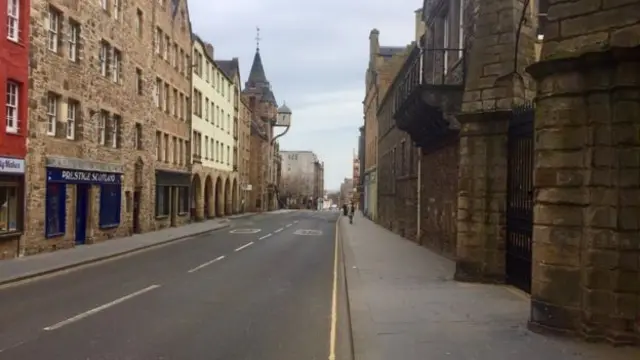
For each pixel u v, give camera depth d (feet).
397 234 105.81
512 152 40.50
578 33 24.73
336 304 37.37
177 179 130.00
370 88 189.26
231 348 25.72
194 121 148.46
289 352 25.21
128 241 86.17
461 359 22.15
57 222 70.85
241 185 225.97
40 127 65.00
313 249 80.02
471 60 43.16
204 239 98.68
